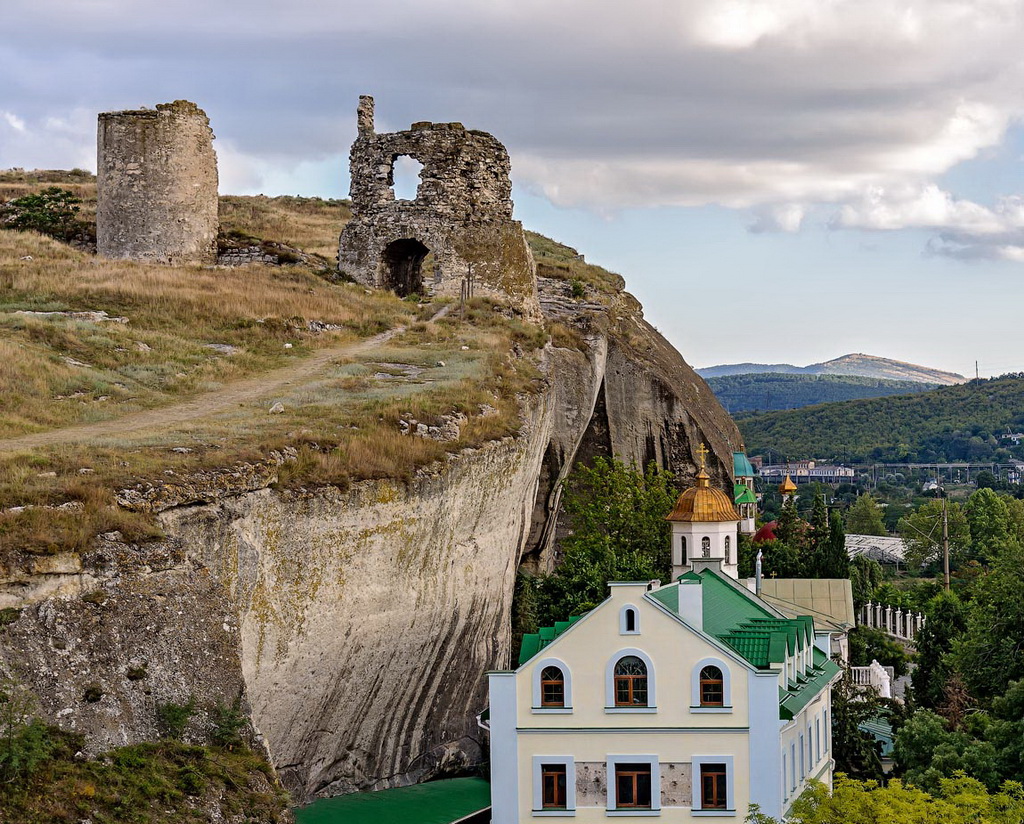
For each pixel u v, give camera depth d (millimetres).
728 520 80188
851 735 69875
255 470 49844
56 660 39969
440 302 85875
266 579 49719
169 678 41906
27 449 49906
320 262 95125
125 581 42375
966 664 71625
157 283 80688
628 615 54531
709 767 54219
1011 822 45000
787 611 83438
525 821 54312
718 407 119500
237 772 41062
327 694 53562
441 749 60812
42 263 84188
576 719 54469
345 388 66562
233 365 71125
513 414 68000
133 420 59969
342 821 52312
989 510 188125
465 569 61594
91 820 36844
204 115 91938
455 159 87625
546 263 115562
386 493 55062
